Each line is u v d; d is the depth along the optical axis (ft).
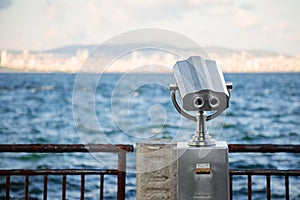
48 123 87.71
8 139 84.17
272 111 92.84
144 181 9.38
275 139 81.46
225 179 8.07
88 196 39.37
